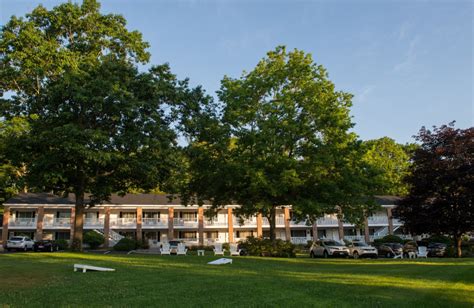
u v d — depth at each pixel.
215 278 14.50
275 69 31.31
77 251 28.73
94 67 27.77
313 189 28.45
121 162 27.64
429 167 33.00
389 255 37.44
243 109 29.84
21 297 10.65
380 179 29.00
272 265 20.31
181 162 29.23
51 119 26.94
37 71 28.36
